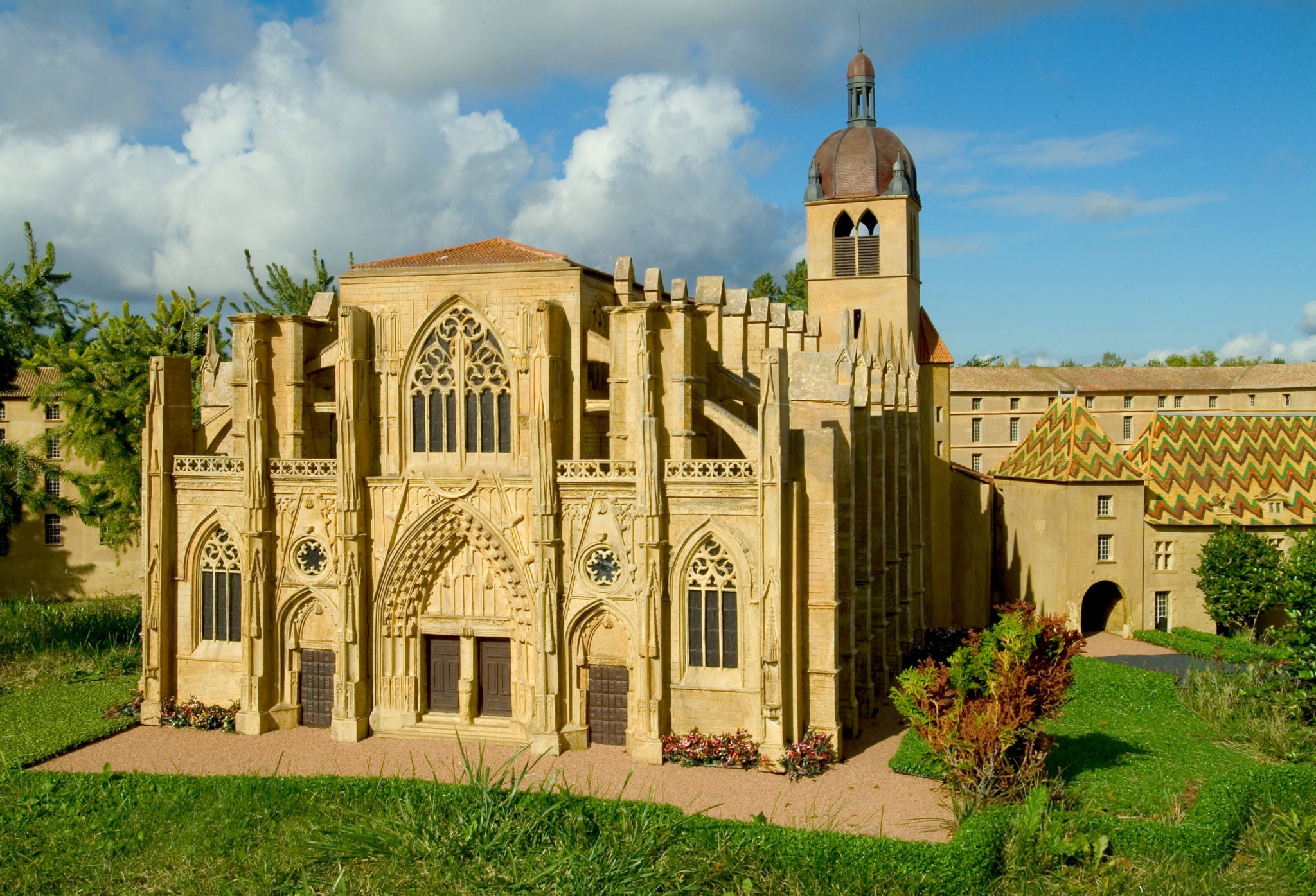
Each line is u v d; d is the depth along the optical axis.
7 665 48.00
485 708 40.56
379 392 40.56
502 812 28.91
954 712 30.72
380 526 40.03
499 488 38.69
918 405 57.84
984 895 25.98
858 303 60.81
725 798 32.72
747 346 47.47
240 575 41.41
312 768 35.72
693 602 36.97
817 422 39.31
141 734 40.16
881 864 26.53
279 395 41.78
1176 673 47.88
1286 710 37.91
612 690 38.44
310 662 41.56
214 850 28.19
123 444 63.88
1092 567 59.50
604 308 42.25
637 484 36.50
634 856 26.62
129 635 54.16
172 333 69.50
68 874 26.91
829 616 36.56
